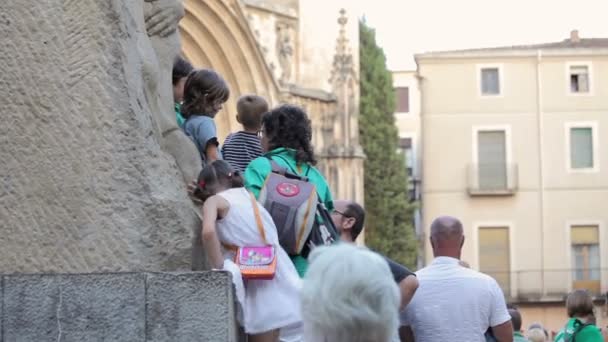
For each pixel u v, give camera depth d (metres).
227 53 42.12
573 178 64.50
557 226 64.31
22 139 9.09
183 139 10.26
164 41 10.75
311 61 48.25
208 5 40.84
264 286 9.20
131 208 9.03
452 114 65.56
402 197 62.94
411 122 67.38
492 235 64.81
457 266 10.98
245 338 9.30
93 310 8.09
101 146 9.05
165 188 9.16
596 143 64.56
